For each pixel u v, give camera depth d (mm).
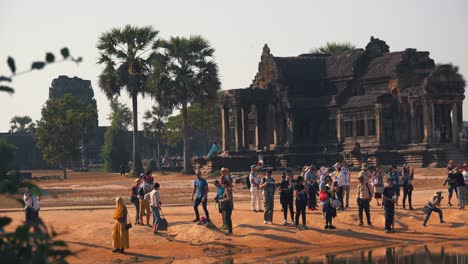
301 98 96812
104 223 33906
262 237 31891
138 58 92750
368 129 89750
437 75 85000
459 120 86188
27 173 106312
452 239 32156
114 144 127750
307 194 36656
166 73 89625
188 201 50188
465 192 36344
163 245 30984
